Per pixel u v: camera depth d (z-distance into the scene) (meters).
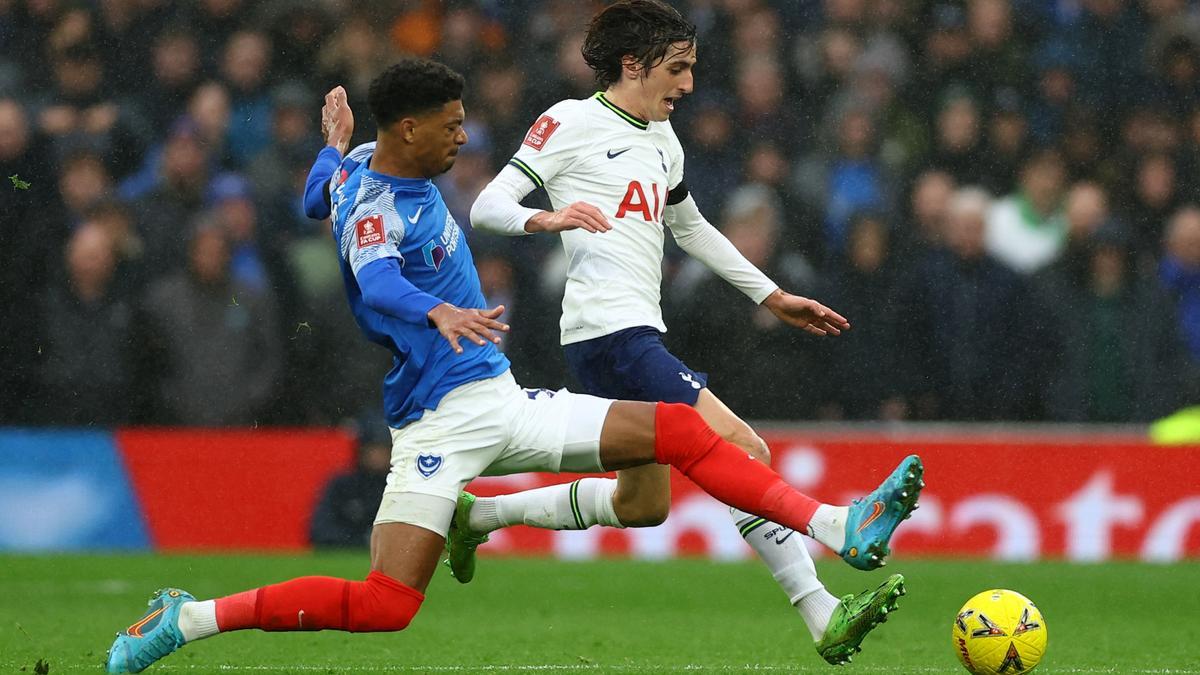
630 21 17.67
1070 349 35.62
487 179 37.16
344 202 14.73
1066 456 33.25
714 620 24.62
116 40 37.69
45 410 34.97
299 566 31.44
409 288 13.90
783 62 38.06
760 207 36.34
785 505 14.59
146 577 29.75
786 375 34.91
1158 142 37.78
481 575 30.72
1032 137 37.72
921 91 38.09
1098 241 36.38
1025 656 14.95
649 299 18.00
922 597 27.58
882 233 36.03
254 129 37.16
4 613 24.55
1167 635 22.62
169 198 35.78
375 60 38.44
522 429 15.09
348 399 35.44
